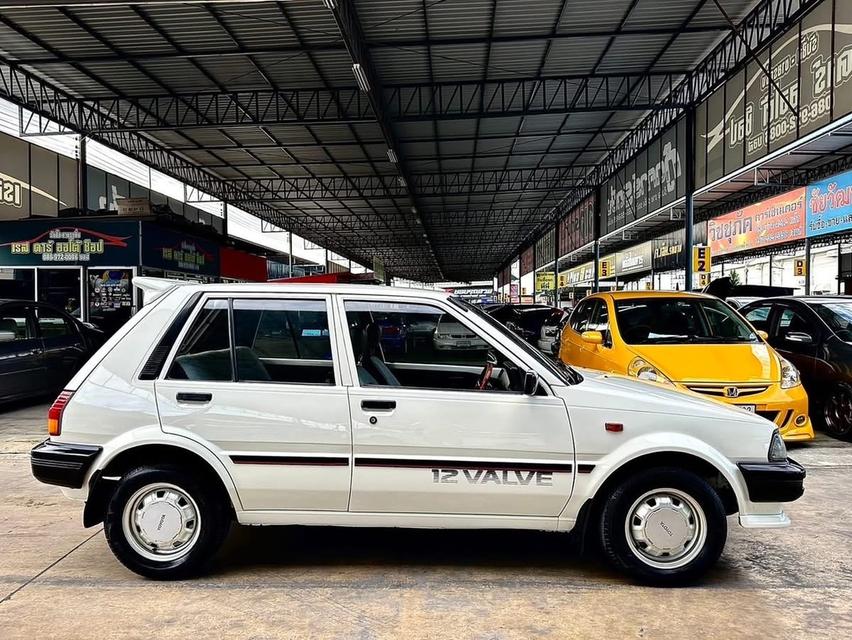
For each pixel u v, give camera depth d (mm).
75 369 9797
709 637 2924
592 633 2961
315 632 2975
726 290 13211
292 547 4055
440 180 28953
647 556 3434
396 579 3566
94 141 21828
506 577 3596
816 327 7723
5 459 6477
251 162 25406
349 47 12281
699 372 6203
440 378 4129
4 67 16500
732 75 15297
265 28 13625
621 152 24703
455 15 13141
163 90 17500
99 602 3279
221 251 19875
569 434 3402
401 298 3697
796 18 12539
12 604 3264
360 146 23188
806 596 3354
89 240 15078
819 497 5109
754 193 23328
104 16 12977
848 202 17922
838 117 11211
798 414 6227
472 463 3396
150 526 3480
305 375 3570
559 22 13711
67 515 4762
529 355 3590
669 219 23953
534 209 37844
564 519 3449
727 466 3400
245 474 3426
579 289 43594
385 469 3410
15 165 19062
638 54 15727
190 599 3311
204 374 3557
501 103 18344
